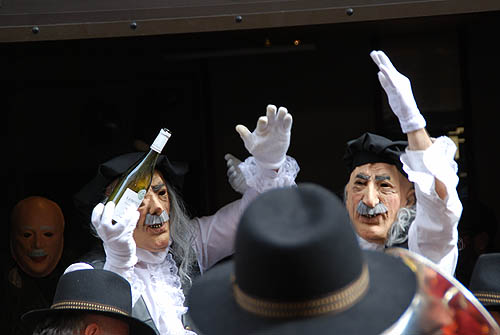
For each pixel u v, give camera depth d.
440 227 4.64
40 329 4.70
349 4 5.12
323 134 7.81
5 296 6.98
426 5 5.07
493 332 2.94
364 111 7.75
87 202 5.60
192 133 7.81
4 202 7.62
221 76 7.81
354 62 7.72
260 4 5.16
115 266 4.86
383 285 2.73
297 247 2.57
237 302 2.77
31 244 6.91
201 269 5.89
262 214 2.69
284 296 2.59
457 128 7.51
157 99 7.76
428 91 7.53
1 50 7.50
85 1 5.22
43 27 5.21
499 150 7.45
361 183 5.37
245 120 7.83
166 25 5.19
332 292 2.59
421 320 2.90
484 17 6.88
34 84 7.67
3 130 7.64
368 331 2.55
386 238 5.29
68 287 4.58
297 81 7.79
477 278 4.85
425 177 4.54
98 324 4.55
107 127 7.72
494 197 7.48
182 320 5.36
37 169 7.70
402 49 7.54
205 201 7.81
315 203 2.70
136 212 4.90
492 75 7.37
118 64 7.69
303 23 5.14
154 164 5.36
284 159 5.50
